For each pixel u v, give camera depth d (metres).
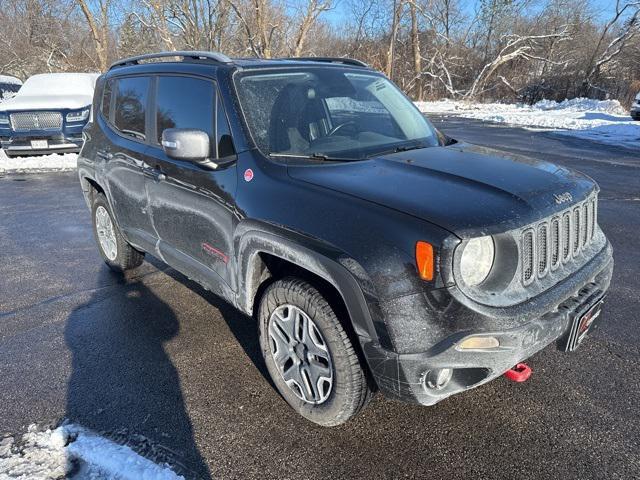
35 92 12.50
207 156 2.97
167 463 2.54
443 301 2.17
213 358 3.50
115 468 2.50
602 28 36.59
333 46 38.59
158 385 3.21
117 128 4.35
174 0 28.23
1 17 33.41
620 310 4.04
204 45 29.48
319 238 2.44
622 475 2.42
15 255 5.75
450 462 2.52
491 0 36.66
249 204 2.83
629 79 32.62
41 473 2.48
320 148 3.11
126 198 4.18
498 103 34.50
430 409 2.91
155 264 5.32
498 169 2.77
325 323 2.53
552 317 2.38
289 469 2.50
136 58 4.31
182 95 3.51
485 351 2.20
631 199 7.59
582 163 10.48
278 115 3.17
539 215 2.37
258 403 3.01
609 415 2.83
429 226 2.19
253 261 2.88
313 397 2.75
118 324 4.02
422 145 3.43
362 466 2.51
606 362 3.33
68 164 11.59
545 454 2.56
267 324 2.93
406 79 37.53
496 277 2.31
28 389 3.19
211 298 4.47
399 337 2.23
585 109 27.08
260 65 3.41
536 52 37.31
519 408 2.90
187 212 3.39
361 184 2.56
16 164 11.47
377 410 2.91
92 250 5.88
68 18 32.97
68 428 2.80
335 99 3.50
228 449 2.64
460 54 38.41
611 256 2.92
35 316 4.19
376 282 2.23
